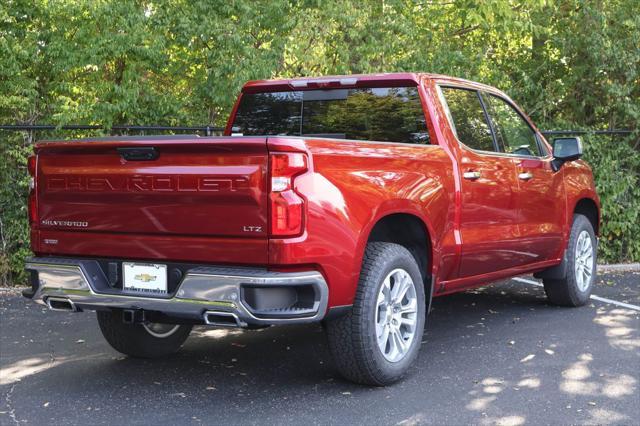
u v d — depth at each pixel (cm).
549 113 1130
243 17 951
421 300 496
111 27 915
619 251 1077
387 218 500
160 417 426
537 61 1150
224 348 588
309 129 596
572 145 655
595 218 766
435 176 520
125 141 432
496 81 1095
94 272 456
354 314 451
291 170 407
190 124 980
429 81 561
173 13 951
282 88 606
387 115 565
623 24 1085
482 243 571
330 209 424
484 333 626
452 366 526
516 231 617
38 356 564
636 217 1077
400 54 1077
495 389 474
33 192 480
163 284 435
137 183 436
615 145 1087
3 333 640
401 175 485
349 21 966
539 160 661
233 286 405
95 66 898
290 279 405
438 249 523
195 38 968
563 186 693
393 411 433
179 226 428
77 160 458
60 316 711
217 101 948
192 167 420
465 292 827
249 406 444
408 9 1093
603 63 1075
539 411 434
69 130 927
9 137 877
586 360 540
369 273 456
